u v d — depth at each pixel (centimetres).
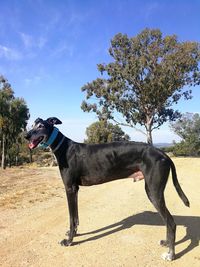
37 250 123
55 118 132
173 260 115
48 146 130
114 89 852
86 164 128
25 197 210
